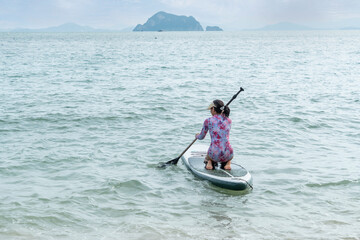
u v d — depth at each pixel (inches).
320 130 434.6
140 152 351.3
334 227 215.5
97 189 262.4
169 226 213.5
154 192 261.7
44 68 1214.3
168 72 1107.9
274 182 282.7
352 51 2397.9
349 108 558.6
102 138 396.8
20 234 199.2
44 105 568.1
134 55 2009.1
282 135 411.8
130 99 630.5
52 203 237.9
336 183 278.8
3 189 259.6
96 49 2743.6
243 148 365.1
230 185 267.1
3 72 1067.3
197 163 309.6
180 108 560.1
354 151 356.8
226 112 293.1
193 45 3567.9
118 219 220.2
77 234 201.6
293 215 230.5
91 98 637.3
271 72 1120.2
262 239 201.0
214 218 225.1
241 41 4879.4
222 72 1115.9
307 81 896.3
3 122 456.8
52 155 336.5
